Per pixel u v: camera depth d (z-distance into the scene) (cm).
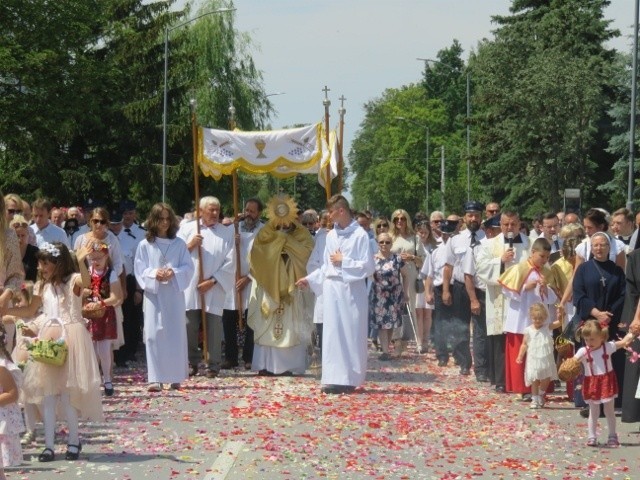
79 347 1202
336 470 1151
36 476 1112
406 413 1527
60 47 4919
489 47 6156
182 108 6625
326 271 1764
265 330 1973
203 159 2047
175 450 1252
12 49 4744
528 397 1662
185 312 1805
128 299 2106
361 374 1748
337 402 1631
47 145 5194
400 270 2288
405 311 2327
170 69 6512
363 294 1761
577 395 1575
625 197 6544
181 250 1789
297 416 1491
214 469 1145
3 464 991
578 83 5650
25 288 1252
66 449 1248
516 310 1672
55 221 2248
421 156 13588
